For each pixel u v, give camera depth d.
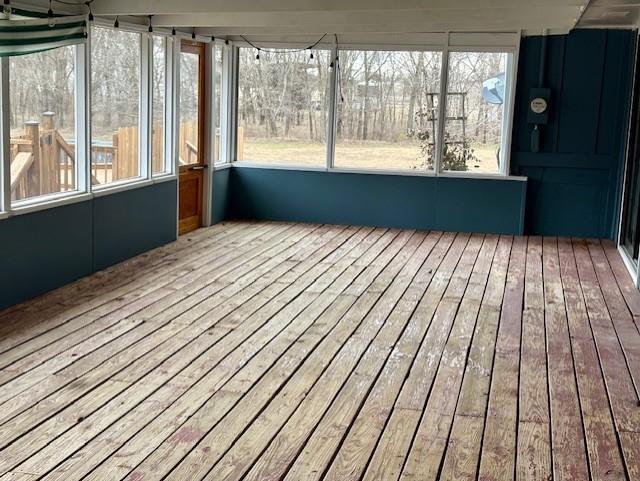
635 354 5.46
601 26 9.48
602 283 7.59
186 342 5.46
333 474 3.64
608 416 4.37
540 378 4.95
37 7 6.35
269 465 3.71
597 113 9.81
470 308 6.56
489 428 4.18
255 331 5.77
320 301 6.65
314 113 10.50
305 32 9.80
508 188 10.10
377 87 10.26
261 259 8.25
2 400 4.38
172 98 8.83
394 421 4.24
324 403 4.46
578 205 10.09
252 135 10.73
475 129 10.12
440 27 9.38
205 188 10.04
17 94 6.26
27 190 6.47
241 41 10.41
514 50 9.74
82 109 7.11
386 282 7.39
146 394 4.52
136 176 8.30
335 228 10.34
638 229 8.07
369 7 6.78
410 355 5.33
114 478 3.55
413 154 10.34
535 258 8.71
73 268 7.07
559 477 3.66
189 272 7.55
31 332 5.57
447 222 10.35
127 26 7.69
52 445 3.86
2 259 6.07
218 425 4.13
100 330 5.67
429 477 3.64
